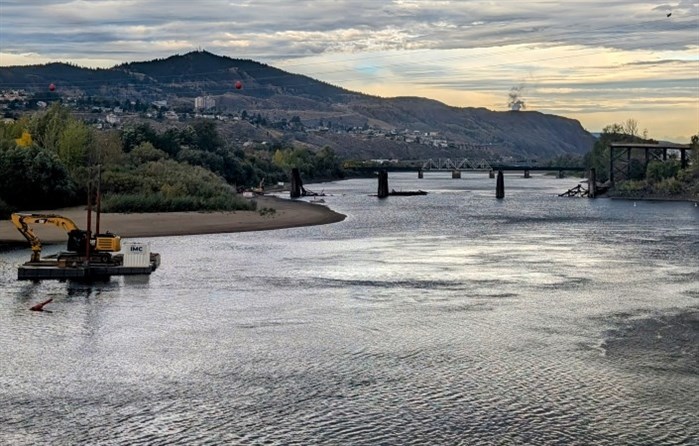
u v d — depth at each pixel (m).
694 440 33.81
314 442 33.44
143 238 105.62
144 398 38.62
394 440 33.69
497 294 65.19
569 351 47.03
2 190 138.50
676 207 195.00
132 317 55.75
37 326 52.97
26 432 34.44
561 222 143.50
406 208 178.88
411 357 45.69
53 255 79.31
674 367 43.72
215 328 52.59
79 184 150.00
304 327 52.94
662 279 73.50
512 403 38.03
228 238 107.06
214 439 33.75
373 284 69.69
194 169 194.75
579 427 35.16
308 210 155.50
